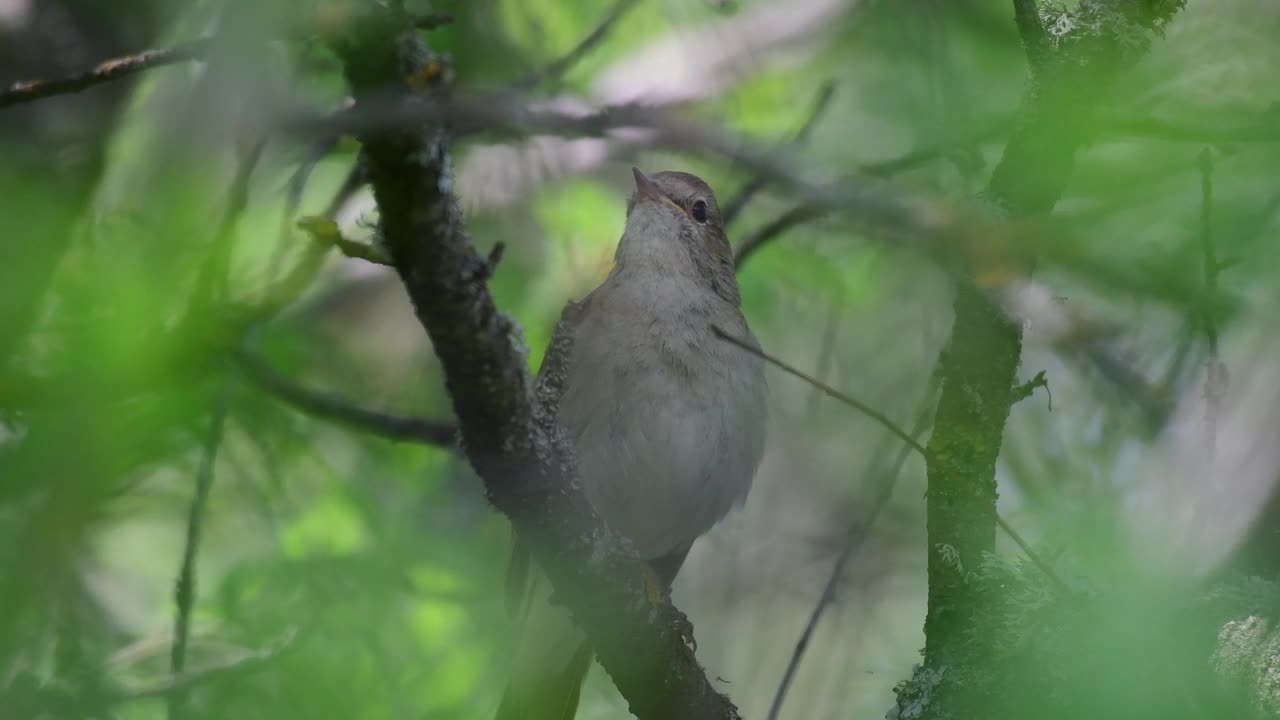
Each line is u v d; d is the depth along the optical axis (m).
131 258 5.19
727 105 12.16
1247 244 5.31
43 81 6.21
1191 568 6.29
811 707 11.64
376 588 8.98
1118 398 8.55
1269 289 5.00
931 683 6.40
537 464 6.31
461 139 9.11
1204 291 3.83
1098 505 8.04
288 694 7.52
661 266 9.88
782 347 12.55
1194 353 7.41
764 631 12.27
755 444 9.95
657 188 10.22
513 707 9.04
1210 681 5.71
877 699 11.50
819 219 4.84
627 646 7.24
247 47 4.27
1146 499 7.74
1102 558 7.20
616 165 12.24
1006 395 6.64
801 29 12.41
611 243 11.92
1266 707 5.49
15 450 5.44
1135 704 5.80
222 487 9.62
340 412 8.48
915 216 3.93
